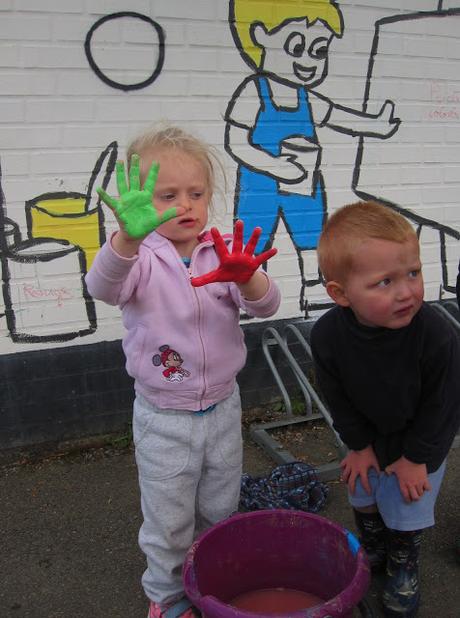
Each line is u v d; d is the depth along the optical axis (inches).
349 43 151.3
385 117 158.2
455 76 163.6
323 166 154.1
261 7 141.4
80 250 136.1
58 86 129.1
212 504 86.7
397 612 87.3
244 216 148.3
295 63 147.0
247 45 141.8
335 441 133.0
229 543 80.0
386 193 161.9
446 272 172.1
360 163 157.6
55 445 140.3
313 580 81.6
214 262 81.1
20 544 109.7
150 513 82.5
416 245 74.2
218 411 82.6
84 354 139.3
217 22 138.3
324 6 147.1
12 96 126.7
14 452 137.9
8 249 131.4
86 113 131.9
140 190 70.2
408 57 157.6
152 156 77.0
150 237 80.0
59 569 103.2
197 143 79.4
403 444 84.2
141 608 94.4
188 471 81.0
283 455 133.5
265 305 77.9
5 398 135.3
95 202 135.6
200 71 138.8
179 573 85.2
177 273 78.3
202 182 78.7
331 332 83.0
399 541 86.9
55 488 127.2
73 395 140.0
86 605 95.2
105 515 117.7
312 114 150.8
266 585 83.3
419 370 78.9
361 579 67.2
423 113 162.1
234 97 142.9
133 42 132.5
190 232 78.2
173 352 78.5
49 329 136.4
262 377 155.8
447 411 80.6
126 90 133.7
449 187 168.6
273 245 152.3
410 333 77.8
